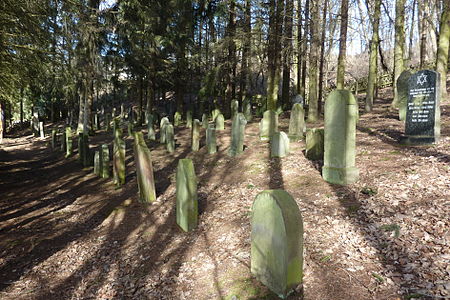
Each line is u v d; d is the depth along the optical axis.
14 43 8.71
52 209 8.41
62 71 10.46
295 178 7.73
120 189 9.67
